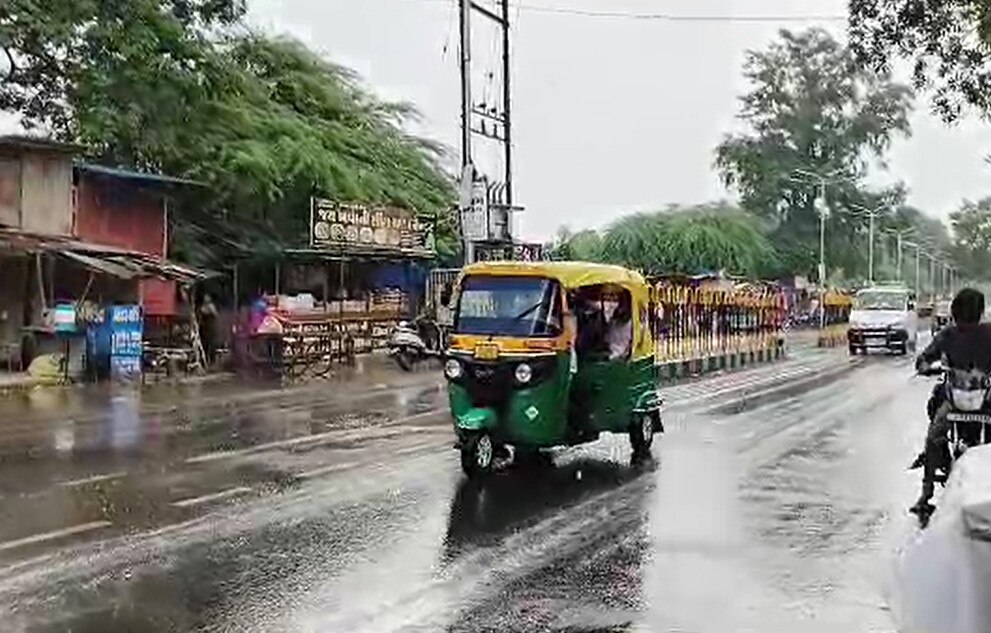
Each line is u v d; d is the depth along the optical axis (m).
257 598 7.36
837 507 10.75
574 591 7.68
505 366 12.24
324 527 9.50
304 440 14.96
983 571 4.18
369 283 34.81
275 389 23.27
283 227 31.44
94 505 10.26
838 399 22.30
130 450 13.81
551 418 12.41
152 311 26.78
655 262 58.22
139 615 6.95
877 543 9.20
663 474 12.64
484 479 12.08
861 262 83.12
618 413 13.62
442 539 9.19
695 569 8.32
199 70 27.38
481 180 31.50
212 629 6.71
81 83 25.20
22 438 14.90
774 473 12.78
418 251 33.81
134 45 25.14
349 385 24.64
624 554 8.77
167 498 10.63
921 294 108.88
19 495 10.70
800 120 80.19
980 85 17.97
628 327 13.95
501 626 6.87
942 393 10.48
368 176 33.88
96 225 25.70
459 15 30.39
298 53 37.09
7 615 6.90
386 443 14.73
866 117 80.75
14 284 23.27
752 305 36.16
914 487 11.88
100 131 25.36
